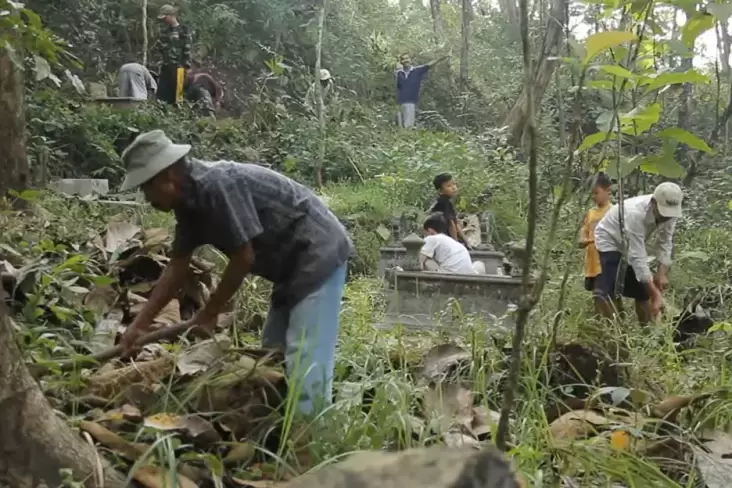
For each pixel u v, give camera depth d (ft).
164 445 8.81
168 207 10.69
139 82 48.21
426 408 11.73
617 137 10.36
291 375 10.69
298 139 47.62
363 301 20.15
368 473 3.85
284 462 9.18
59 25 53.16
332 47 68.74
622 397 12.42
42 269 13.34
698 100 52.70
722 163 46.29
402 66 64.13
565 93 45.96
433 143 48.39
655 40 10.49
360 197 39.34
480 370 12.66
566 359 14.08
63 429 8.08
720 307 21.44
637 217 21.11
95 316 13.89
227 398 10.72
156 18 60.44
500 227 39.86
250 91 63.10
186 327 11.35
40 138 34.96
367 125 54.90
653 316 21.03
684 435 11.51
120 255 17.21
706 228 37.65
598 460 10.33
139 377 11.14
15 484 7.63
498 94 71.41
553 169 39.99
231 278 10.97
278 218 11.24
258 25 65.72
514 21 56.18
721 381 13.73
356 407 10.73
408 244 22.80
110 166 38.65
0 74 22.56
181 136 43.50
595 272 22.90
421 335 16.98
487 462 3.90
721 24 8.99
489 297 19.19
